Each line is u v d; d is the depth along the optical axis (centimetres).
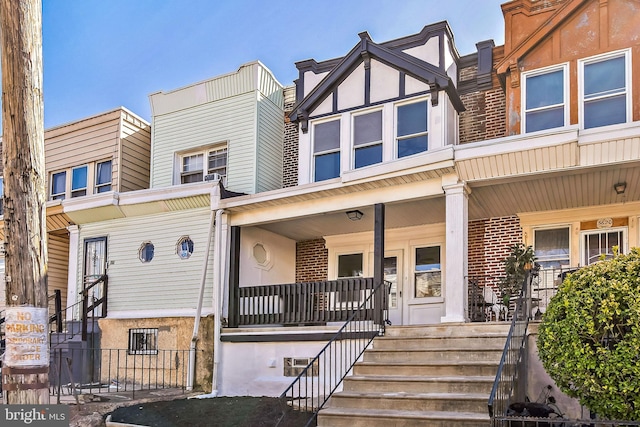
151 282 1294
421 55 1190
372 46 1225
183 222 1280
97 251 1395
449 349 820
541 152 884
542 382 772
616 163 849
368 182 1041
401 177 1005
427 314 1239
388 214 1170
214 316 1171
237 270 1208
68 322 1308
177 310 1244
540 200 1061
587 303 594
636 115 968
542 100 1061
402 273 1281
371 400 745
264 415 849
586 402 595
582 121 1010
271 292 1157
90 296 1380
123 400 959
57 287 1545
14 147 556
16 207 551
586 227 1095
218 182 1228
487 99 1197
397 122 1186
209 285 1216
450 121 1152
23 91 561
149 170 1581
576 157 870
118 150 1482
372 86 1223
